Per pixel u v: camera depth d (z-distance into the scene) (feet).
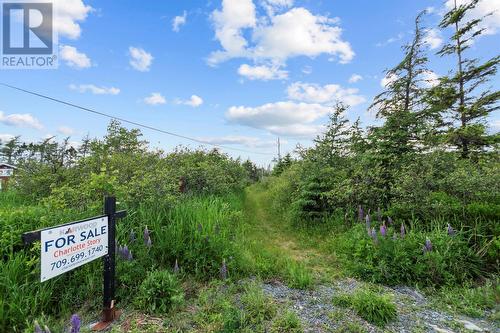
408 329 9.12
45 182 23.76
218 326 8.70
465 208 16.20
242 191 53.26
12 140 82.43
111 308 9.01
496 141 33.09
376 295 10.66
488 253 13.52
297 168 32.35
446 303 11.23
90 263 11.23
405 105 31.65
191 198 24.39
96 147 25.64
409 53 31.17
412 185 18.17
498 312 10.31
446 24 39.11
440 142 22.65
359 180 22.58
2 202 22.94
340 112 29.66
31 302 9.09
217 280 12.26
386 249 14.05
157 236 13.92
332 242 19.12
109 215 9.31
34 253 11.23
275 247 18.92
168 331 8.52
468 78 37.52
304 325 9.13
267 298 10.93
